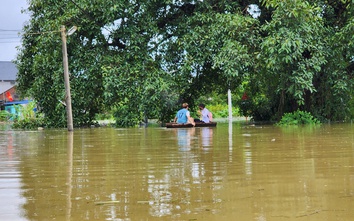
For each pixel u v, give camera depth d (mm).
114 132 15938
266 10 21750
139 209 3541
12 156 7754
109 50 21438
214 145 9148
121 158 7027
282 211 3414
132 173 5402
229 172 5328
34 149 9164
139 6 20906
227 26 19562
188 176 5098
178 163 6258
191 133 14086
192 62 20375
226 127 18094
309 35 18719
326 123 20078
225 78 23922
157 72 20547
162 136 12773
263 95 26906
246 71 20000
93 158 7129
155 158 6934
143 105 20469
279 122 20391
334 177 4840
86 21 20672
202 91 25234
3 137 14109
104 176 5215
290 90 19094
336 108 22344
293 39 18203
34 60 22516
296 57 18359
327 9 21234
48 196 4105
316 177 4859
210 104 42062
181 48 20812
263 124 20688
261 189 4254
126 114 21609
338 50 19656
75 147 9430
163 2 21234
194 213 3395
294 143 9242
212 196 3979
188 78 22125
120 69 20469
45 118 23422
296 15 18109
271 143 9352
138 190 4312
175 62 21875
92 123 23844
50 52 21656
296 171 5301
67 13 20938
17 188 4531
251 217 3260
